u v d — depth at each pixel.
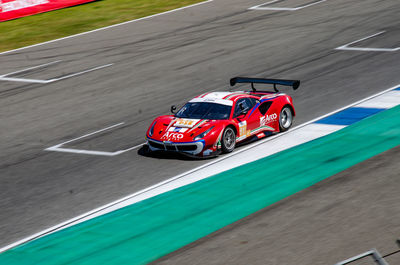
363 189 34.53
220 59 77.62
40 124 58.75
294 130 50.75
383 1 101.44
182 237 30.28
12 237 33.16
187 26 95.69
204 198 35.75
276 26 91.56
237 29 91.69
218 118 46.38
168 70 74.69
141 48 85.56
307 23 91.88
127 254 28.78
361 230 29.05
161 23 98.50
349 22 90.44
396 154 40.19
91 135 53.97
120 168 44.31
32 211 37.06
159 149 45.75
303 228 29.86
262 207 33.38
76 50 86.94
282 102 50.81
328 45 80.06
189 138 44.31
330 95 60.81
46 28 99.25
